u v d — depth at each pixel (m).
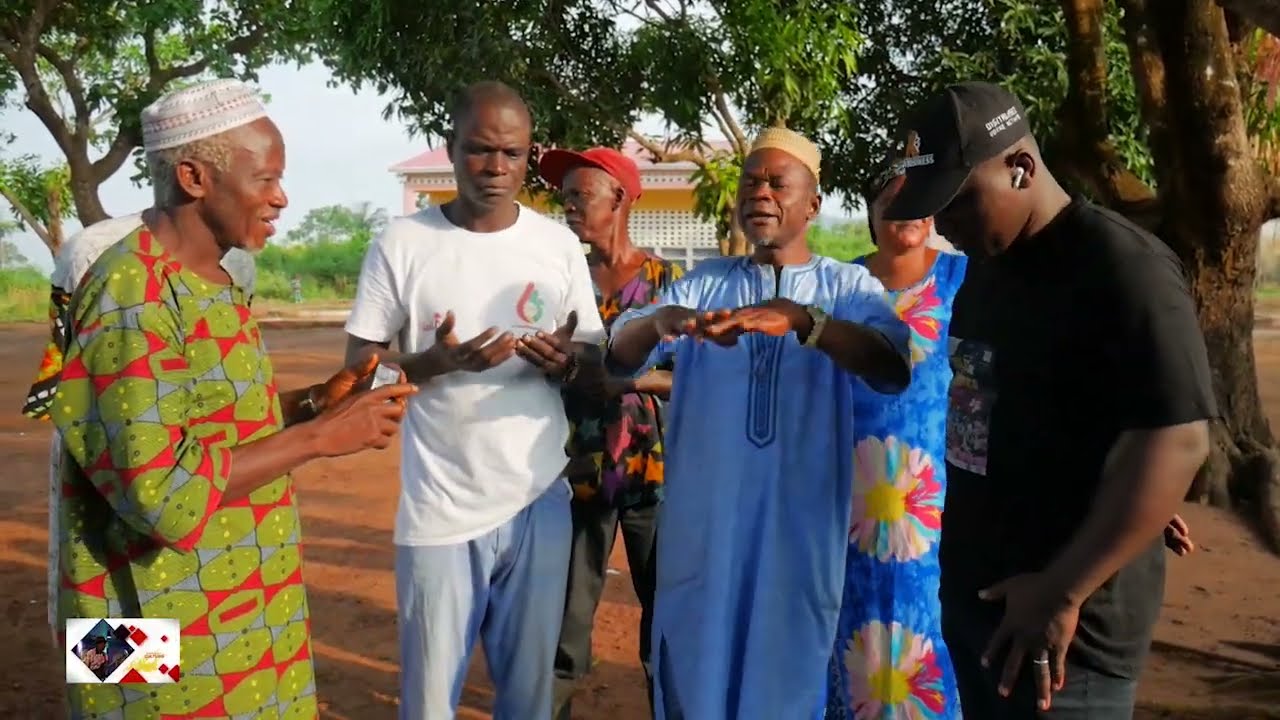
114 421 1.99
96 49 21.50
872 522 3.25
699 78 9.80
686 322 2.72
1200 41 6.79
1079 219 2.07
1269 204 7.32
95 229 3.19
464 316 3.13
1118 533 1.90
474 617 3.12
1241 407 7.79
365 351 3.18
